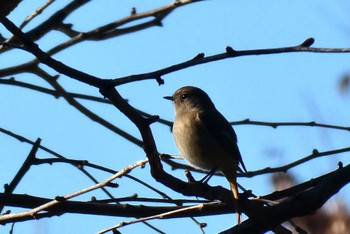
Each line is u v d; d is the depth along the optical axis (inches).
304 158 412.5
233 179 464.4
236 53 259.3
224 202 325.4
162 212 357.7
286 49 254.8
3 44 258.4
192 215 328.2
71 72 261.1
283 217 279.4
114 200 356.2
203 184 312.0
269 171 417.4
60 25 436.5
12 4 305.4
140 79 264.2
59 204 334.0
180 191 305.7
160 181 297.7
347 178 281.3
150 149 283.0
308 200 277.6
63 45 439.2
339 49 249.0
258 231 281.3
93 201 353.4
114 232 313.4
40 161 348.5
